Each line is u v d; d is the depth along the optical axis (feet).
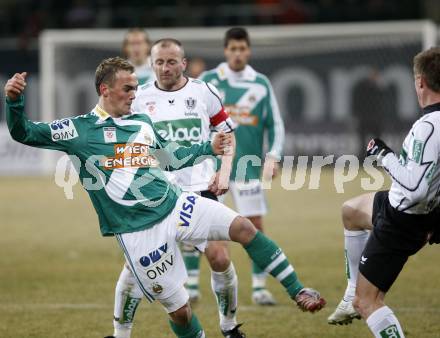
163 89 73.72
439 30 217.15
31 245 128.06
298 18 256.11
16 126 58.80
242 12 262.06
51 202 178.81
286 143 218.38
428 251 116.98
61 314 82.84
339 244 123.34
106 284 97.91
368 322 58.29
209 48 214.48
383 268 58.39
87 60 220.64
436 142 55.01
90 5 268.00
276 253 60.70
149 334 74.95
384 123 211.41
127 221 60.49
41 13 265.54
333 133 215.31
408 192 55.36
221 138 63.41
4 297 91.15
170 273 60.39
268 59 218.18
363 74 212.84
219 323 78.79
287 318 80.84
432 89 56.85
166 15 266.98
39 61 236.84
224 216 60.70
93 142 60.75
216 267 69.92
